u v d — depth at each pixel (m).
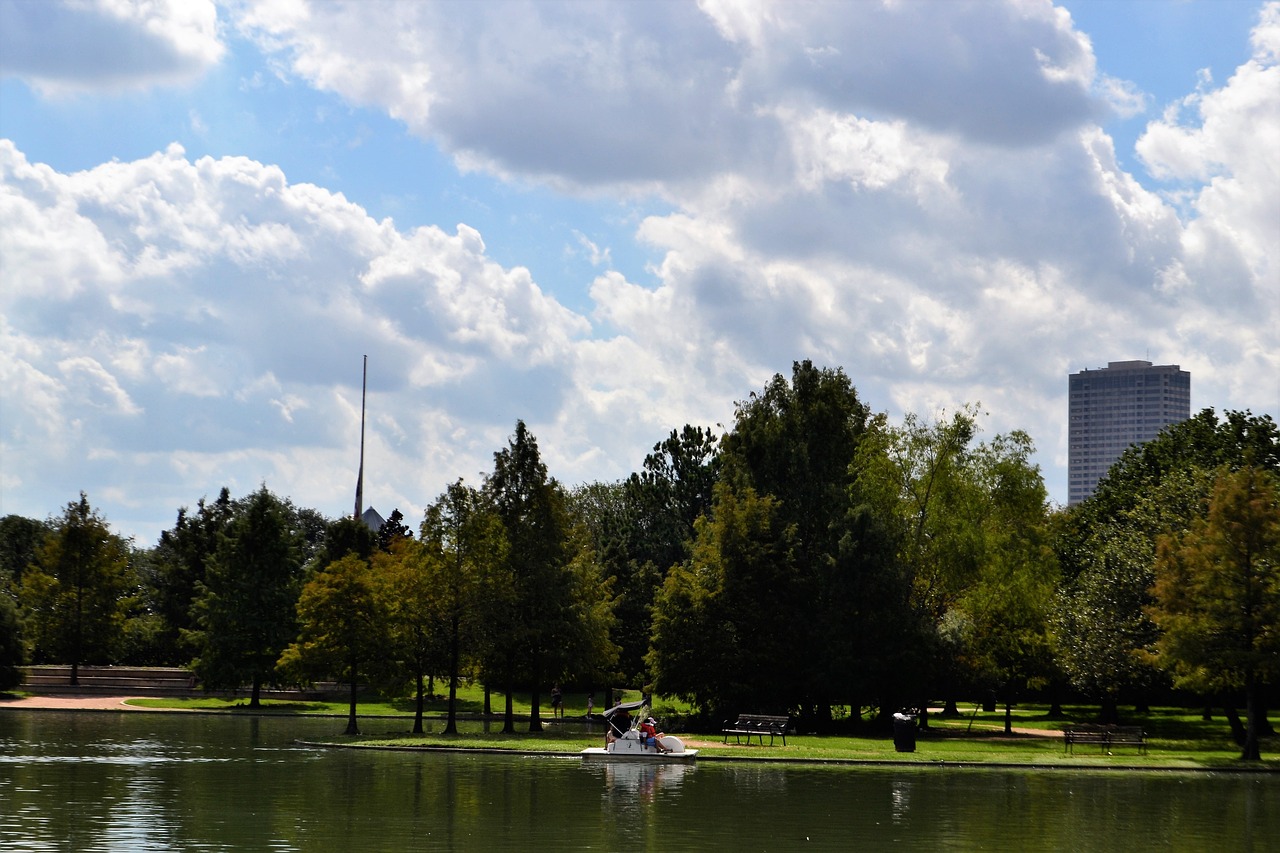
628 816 30.80
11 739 54.88
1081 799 36.59
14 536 141.88
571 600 65.19
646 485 110.44
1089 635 62.69
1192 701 98.31
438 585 58.88
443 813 31.03
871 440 74.06
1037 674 69.75
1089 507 94.56
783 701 67.31
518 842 26.44
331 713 78.94
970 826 30.06
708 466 110.19
